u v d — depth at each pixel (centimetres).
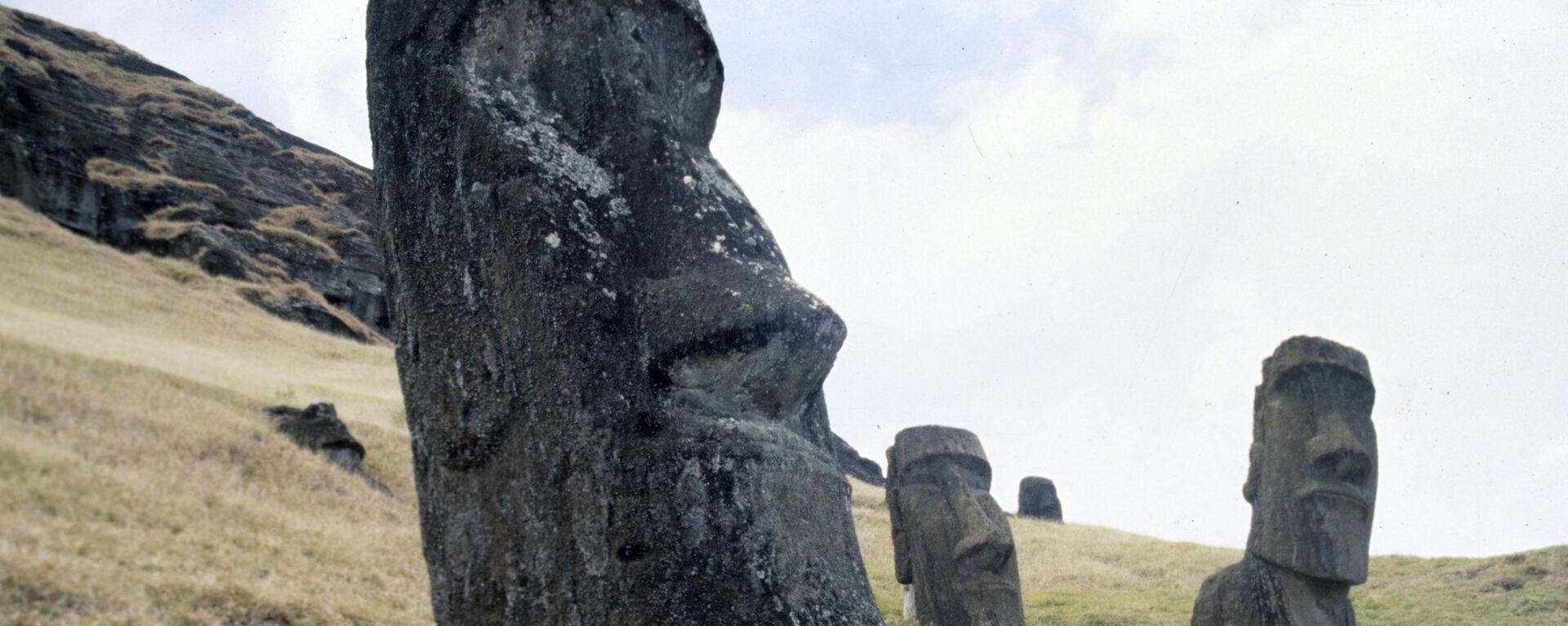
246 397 2203
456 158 597
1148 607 2033
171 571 1216
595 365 537
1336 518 1212
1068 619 1938
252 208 5172
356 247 5222
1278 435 1271
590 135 605
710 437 530
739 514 516
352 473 2064
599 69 614
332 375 3262
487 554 559
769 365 547
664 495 515
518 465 552
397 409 2906
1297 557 1212
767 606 501
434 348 591
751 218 615
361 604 1342
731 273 557
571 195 573
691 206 586
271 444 1956
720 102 683
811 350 552
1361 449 1227
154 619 1083
